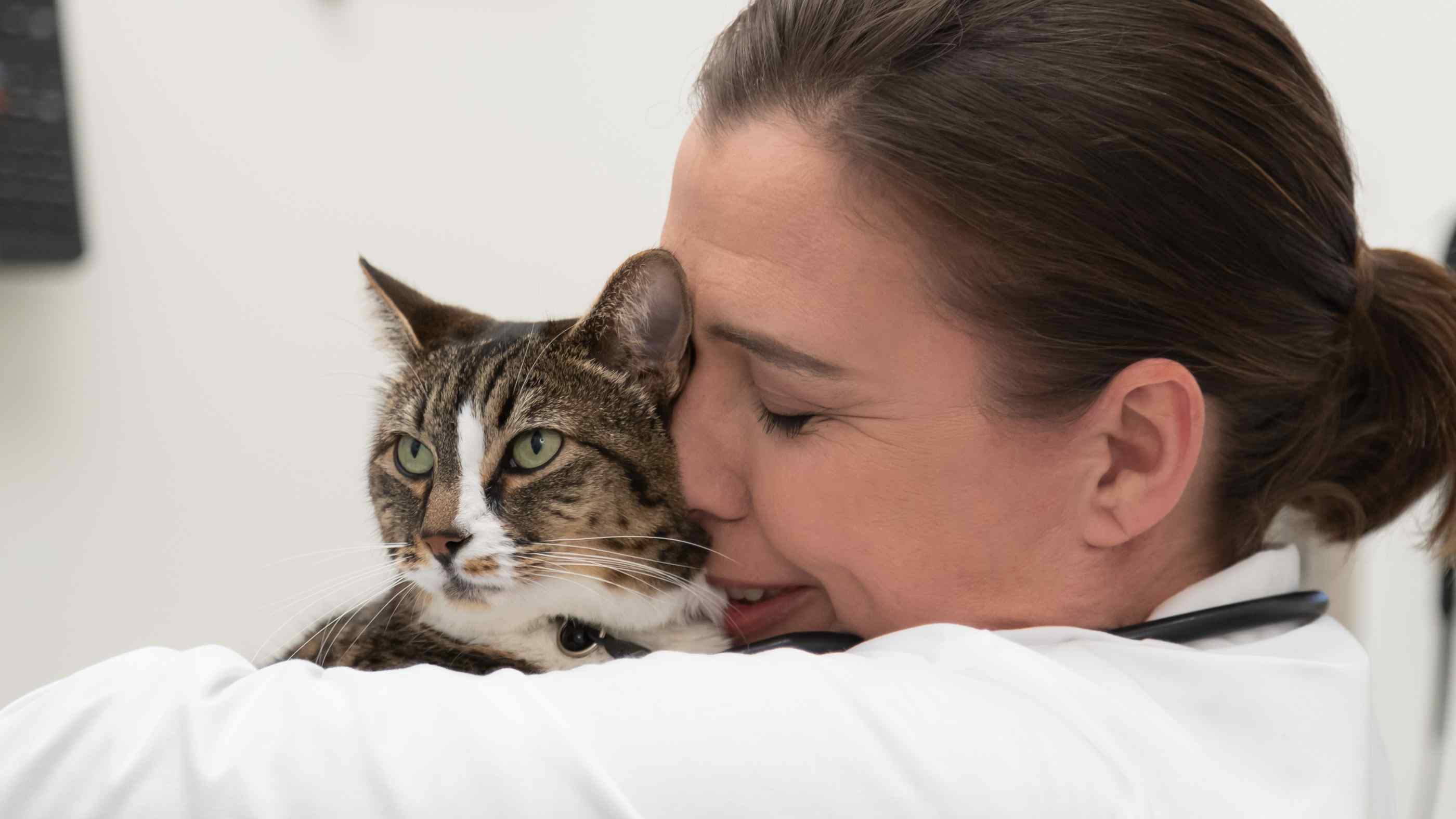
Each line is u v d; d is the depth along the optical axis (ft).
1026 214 3.38
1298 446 3.98
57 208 6.66
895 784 2.72
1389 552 7.48
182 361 7.57
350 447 7.92
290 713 2.75
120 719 2.71
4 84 6.49
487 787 2.58
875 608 3.97
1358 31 7.81
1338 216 3.90
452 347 5.28
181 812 2.54
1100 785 2.85
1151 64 3.47
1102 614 3.89
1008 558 3.75
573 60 8.00
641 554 4.68
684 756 2.70
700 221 3.86
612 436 4.77
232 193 7.54
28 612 7.37
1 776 2.60
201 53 7.38
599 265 8.21
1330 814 2.99
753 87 3.79
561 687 2.92
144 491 7.56
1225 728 3.23
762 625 4.55
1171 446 3.60
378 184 7.82
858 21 3.65
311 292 7.77
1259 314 3.69
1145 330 3.54
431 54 7.77
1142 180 3.43
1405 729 7.64
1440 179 7.94
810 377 3.57
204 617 7.75
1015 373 3.51
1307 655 3.57
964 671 3.18
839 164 3.49
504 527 4.75
